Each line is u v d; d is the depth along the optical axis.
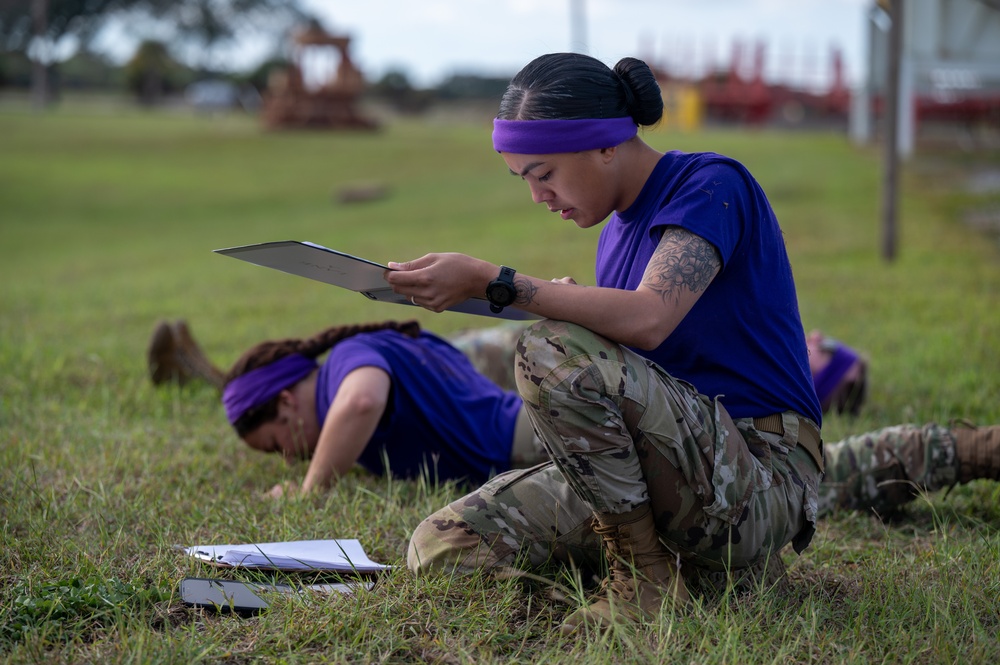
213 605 3.87
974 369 7.94
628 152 3.79
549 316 3.51
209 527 4.81
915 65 25.95
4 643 3.57
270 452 5.97
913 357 8.51
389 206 28.67
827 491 5.15
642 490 3.63
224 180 36.16
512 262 16.44
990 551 4.39
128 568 4.22
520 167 3.72
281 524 4.75
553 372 3.45
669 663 3.39
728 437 3.64
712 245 3.57
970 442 5.04
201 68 109.31
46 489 5.16
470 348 7.35
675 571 3.80
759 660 3.46
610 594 3.71
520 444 5.61
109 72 123.75
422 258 3.53
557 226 21.22
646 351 3.87
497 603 3.86
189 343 7.94
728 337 3.79
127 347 9.70
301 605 3.79
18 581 4.04
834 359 7.02
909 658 3.43
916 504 5.34
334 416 5.33
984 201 20.31
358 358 5.49
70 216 28.80
